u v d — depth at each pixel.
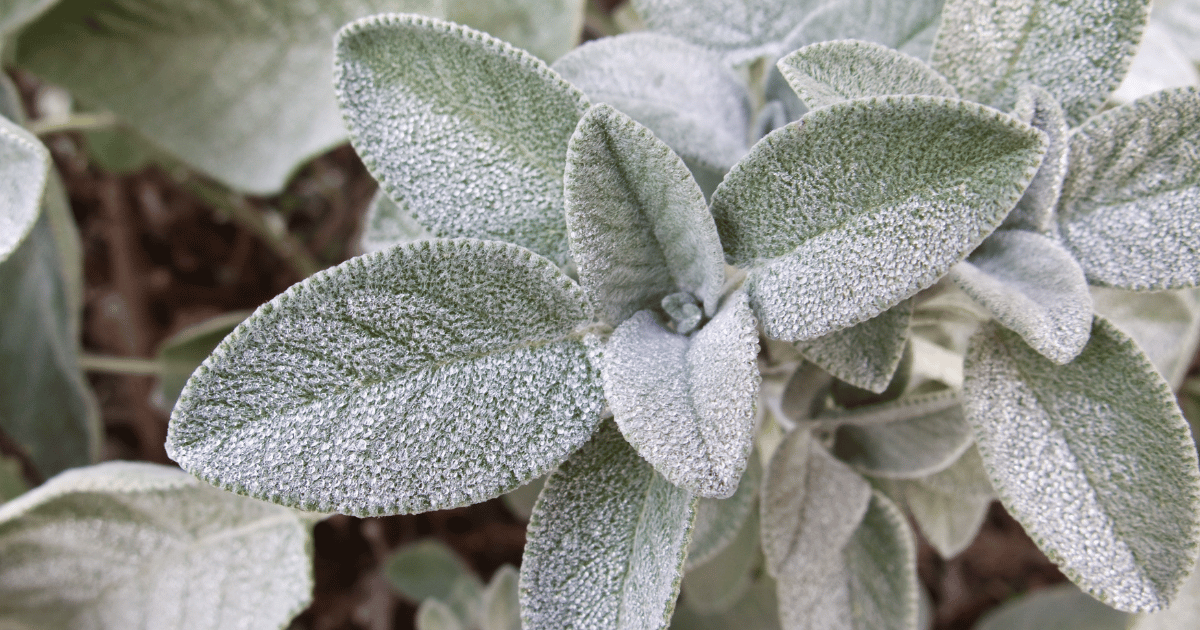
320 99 0.39
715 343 0.28
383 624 0.49
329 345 0.27
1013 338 0.29
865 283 0.27
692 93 0.32
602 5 0.49
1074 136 0.29
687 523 0.27
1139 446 0.28
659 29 0.33
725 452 0.27
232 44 0.39
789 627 0.32
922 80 0.29
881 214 0.27
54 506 0.33
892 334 0.29
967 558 0.52
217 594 0.34
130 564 0.34
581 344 0.29
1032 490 0.29
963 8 0.30
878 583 0.32
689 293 0.30
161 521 0.34
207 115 0.39
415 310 0.28
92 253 0.55
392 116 0.29
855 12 0.31
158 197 0.55
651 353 0.29
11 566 0.34
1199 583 0.36
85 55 0.39
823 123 0.27
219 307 0.55
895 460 0.32
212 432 0.27
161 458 0.51
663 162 0.27
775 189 0.28
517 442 0.28
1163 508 0.28
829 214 0.28
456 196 0.29
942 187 0.27
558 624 0.28
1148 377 0.28
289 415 0.27
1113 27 0.29
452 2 0.35
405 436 0.28
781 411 0.32
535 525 0.28
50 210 0.37
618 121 0.27
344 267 0.27
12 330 0.39
